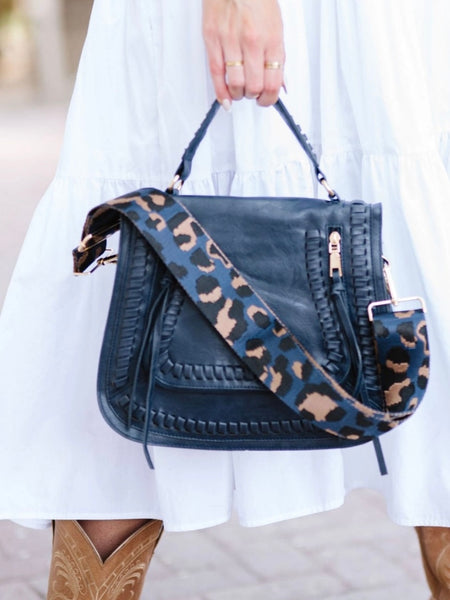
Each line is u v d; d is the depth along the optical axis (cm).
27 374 184
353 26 181
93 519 189
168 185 186
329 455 185
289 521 299
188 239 160
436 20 188
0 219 732
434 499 187
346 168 189
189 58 182
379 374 165
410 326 162
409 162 180
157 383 161
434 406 185
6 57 2084
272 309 164
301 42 184
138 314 161
